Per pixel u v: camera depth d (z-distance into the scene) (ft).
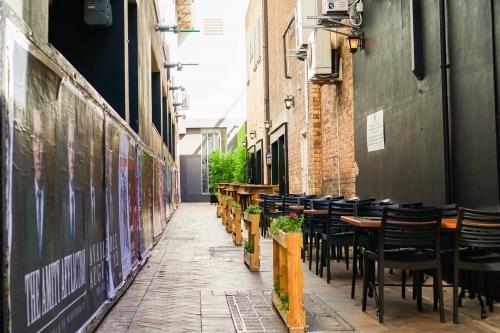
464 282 17.38
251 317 15.30
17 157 7.64
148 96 37.76
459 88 18.97
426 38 21.53
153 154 36.04
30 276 8.15
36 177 8.54
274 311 16.03
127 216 20.17
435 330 13.91
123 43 25.49
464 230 14.88
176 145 103.45
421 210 14.75
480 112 17.61
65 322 10.29
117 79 25.36
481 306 15.19
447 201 19.53
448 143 19.66
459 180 19.02
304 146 46.14
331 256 25.84
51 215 9.41
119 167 18.11
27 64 8.09
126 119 25.64
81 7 25.45
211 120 127.24
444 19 19.88
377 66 27.30
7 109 7.20
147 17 37.91
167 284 20.75
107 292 15.30
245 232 43.34
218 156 112.68
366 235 20.57
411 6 22.06
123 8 25.58
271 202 36.73
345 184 33.55
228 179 110.93
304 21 38.63
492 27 16.87
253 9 84.23
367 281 16.08
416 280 17.72
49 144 9.34
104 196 15.01
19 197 7.70
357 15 29.89
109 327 14.29
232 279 21.75
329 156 37.65
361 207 19.44
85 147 12.44
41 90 8.86
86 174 12.53
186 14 113.91
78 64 25.35
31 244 8.23
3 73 7.07
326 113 38.50
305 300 17.60
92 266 13.16
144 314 15.78
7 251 7.17
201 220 60.29
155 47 46.44
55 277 9.61
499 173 16.60
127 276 19.79
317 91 40.47
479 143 17.70
